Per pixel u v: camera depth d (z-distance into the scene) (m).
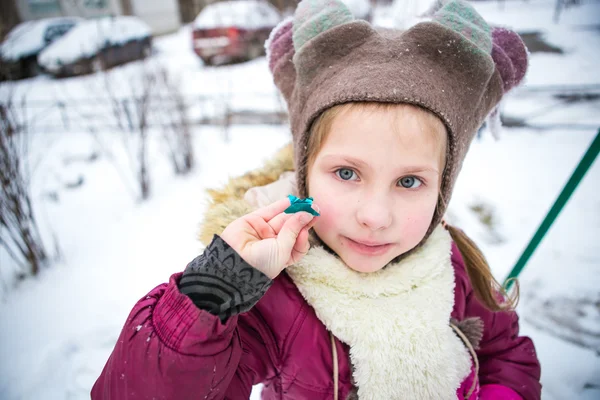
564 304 0.98
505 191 1.52
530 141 1.89
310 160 0.34
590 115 2.07
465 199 1.50
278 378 0.36
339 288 0.35
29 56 3.46
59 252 1.37
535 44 3.38
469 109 0.33
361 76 0.30
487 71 0.33
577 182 0.56
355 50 0.33
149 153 2.14
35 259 1.28
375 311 0.34
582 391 0.76
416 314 0.35
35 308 1.14
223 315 0.27
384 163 0.29
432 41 0.31
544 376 0.80
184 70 3.55
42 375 0.92
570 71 2.71
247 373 0.35
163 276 1.23
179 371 0.27
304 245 0.31
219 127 2.42
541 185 1.54
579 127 1.96
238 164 1.95
